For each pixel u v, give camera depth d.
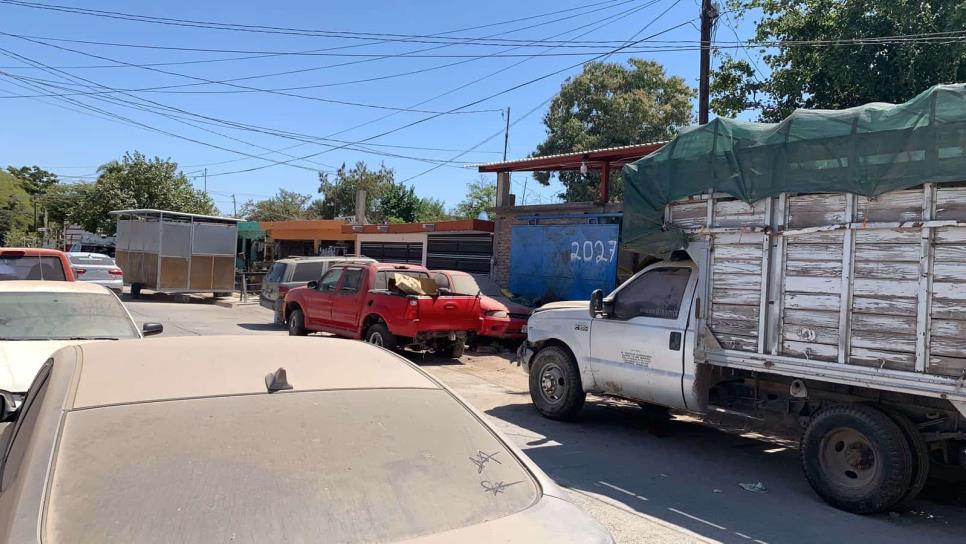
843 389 5.82
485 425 2.74
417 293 12.13
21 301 6.70
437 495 2.23
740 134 6.30
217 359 2.70
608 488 5.93
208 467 2.09
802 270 5.81
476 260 20.02
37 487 1.93
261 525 1.95
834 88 13.58
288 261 17.47
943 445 5.48
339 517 2.04
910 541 4.91
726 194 6.40
